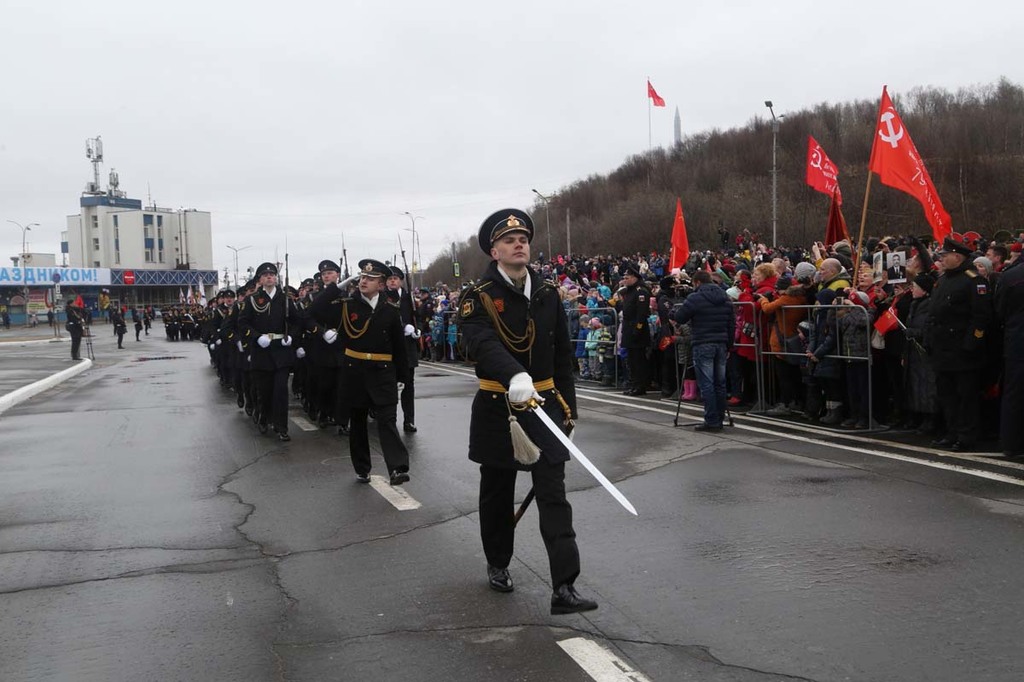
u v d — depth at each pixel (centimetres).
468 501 658
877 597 427
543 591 457
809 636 385
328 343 1029
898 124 1012
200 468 827
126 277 8506
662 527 563
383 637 402
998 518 552
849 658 361
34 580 497
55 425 1176
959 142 5591
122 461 877
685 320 930
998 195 4981
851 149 6162
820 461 744
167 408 1338
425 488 707
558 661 368
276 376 982
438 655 379
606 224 6669
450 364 2050
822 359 933
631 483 691
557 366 443
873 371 922
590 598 441
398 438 706
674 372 1233
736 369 1109
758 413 1044
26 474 821
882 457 752
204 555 540
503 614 425
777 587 446
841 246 1195
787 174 5994
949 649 366
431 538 561
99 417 1246
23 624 430
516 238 426
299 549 547
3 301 7419
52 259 10606
